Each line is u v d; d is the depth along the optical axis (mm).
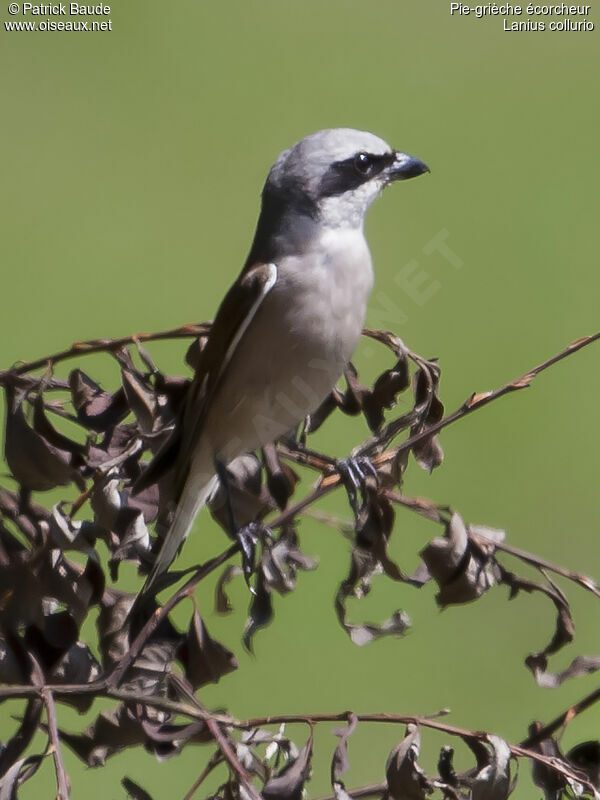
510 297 18938
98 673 7043
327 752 13141
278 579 7160
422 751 13453
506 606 15023
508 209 20016
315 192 7902
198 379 7562
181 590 6926
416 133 22828
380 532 7055
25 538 7199
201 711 6461
